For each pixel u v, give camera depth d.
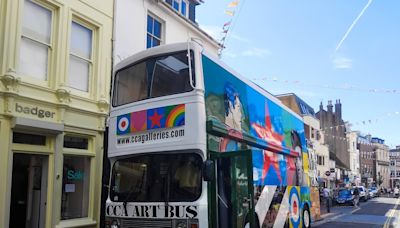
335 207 35.69
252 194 8.78
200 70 8.17
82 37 11.91
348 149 77.94
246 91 10.56
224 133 8.55
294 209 13.38
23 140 9.90
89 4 12.03
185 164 7.99
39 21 10.48
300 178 14.60
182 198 7.84
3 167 9.15
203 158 7.77
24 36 10.01
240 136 9.52
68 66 11.06
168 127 8.13
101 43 12.41
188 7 18.98
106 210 8.76
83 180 11.70
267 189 10.99
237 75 10.13
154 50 8.91
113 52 12.91
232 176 8.91
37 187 10.37
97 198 11.80
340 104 72.56
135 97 8.98
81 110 11.33
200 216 7.56
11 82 9.31
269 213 10.95
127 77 9.31
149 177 8.32
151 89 8.71
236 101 9.75
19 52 9.78
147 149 8.33
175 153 8.12
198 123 7.81
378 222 20.84
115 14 13.23
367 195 49.47
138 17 14.59
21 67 9.91
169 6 16.34
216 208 7.96
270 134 11.88
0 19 9.42
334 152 68.88
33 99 9.86
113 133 9.09
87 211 11.64
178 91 8.22
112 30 12.99
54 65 10.64
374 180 97.69
